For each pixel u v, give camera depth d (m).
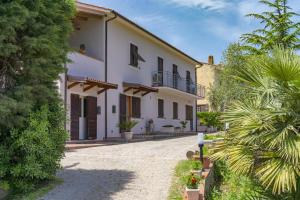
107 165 11.03
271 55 6.61
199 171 8.85
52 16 8.50
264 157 6.22
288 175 5.73
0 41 7.30
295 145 5.88
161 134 24.59
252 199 7.02
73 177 9.48
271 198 6.39
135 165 10.98
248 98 6.94
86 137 18.70
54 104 8.84
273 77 6.67
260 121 6.32
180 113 32.34
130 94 23.16
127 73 22.67
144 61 24.61
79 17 19.98
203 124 35.50
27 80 8.15
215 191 8.78
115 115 21.14
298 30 18.31
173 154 13.16
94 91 19.25
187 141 19.36
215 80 37.09
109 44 20.66
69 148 14.38
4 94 7.70
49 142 8.09
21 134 7.81
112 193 8.09
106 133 20.19
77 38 20.55
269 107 6.56
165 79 28.48
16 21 7.38
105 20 20.28
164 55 28.62
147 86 24.56
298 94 6.37
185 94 31.05
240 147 6.50
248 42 19.28
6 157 7.82
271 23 19.00
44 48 8.11
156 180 9.16
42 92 8.34
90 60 18.91
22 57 8.07
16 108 7.51
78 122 17.94
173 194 7.99
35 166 7.83
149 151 14.10
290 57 6.48
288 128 6.12
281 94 6.56
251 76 6.90
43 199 7.64
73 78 16.69
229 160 6.56
